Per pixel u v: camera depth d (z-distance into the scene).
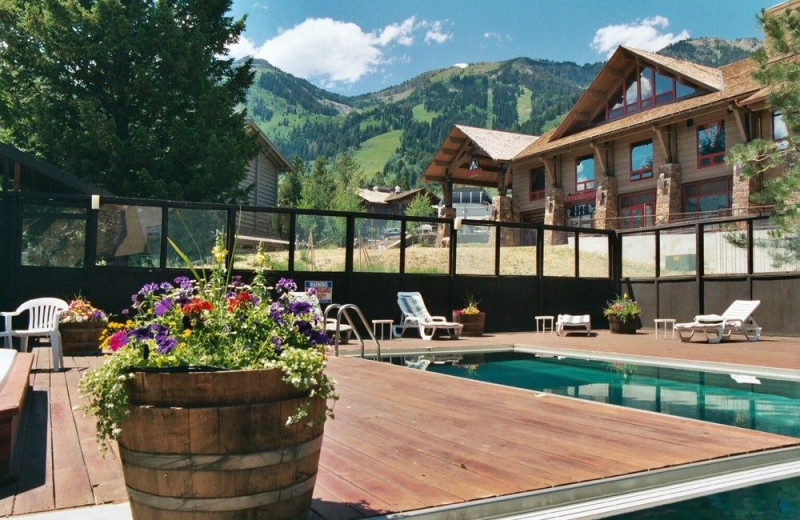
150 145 18.78
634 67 26.52
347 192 74.19
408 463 3.48
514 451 3.75
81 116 17.86
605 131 25.42
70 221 11.09
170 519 2.24
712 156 22.34
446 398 5.71
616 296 16.80
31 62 18.36
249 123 25.31
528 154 30.16
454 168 36.22
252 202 30.36
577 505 3.01
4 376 4.09
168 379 2.22
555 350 11.10
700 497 3.16
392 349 10.65
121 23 18.53
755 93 19.59
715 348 10.99
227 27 22.97
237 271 11.93
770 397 6.78
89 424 4.50
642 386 7.69
